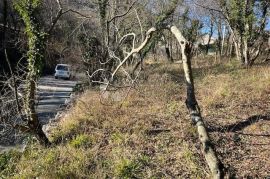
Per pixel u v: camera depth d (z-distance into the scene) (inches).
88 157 318.0
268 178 272.2
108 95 479.5
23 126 354.3
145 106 457.1
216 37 1642.5
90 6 846.5
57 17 383.2
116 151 324.2
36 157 336.5
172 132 364.5
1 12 1227.9
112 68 635.5
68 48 1027.9
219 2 953.5
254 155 310.7
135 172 291.1
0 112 379.2
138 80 566.9
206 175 279.6
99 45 743.7
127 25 775.1
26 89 357.7
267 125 376.2
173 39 1568.7
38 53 358.9
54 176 291.0
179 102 478.0
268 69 664.4
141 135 354.9
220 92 494.3
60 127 407.8
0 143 403.2
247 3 851.4
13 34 978.7
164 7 856.9
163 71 846.5
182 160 305.3
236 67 826.8
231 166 290.5
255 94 487.5
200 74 757.9
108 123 387.5
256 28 860.6
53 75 1334.9
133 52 313.7
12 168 323.9
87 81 729.6
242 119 397.7
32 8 358.3
